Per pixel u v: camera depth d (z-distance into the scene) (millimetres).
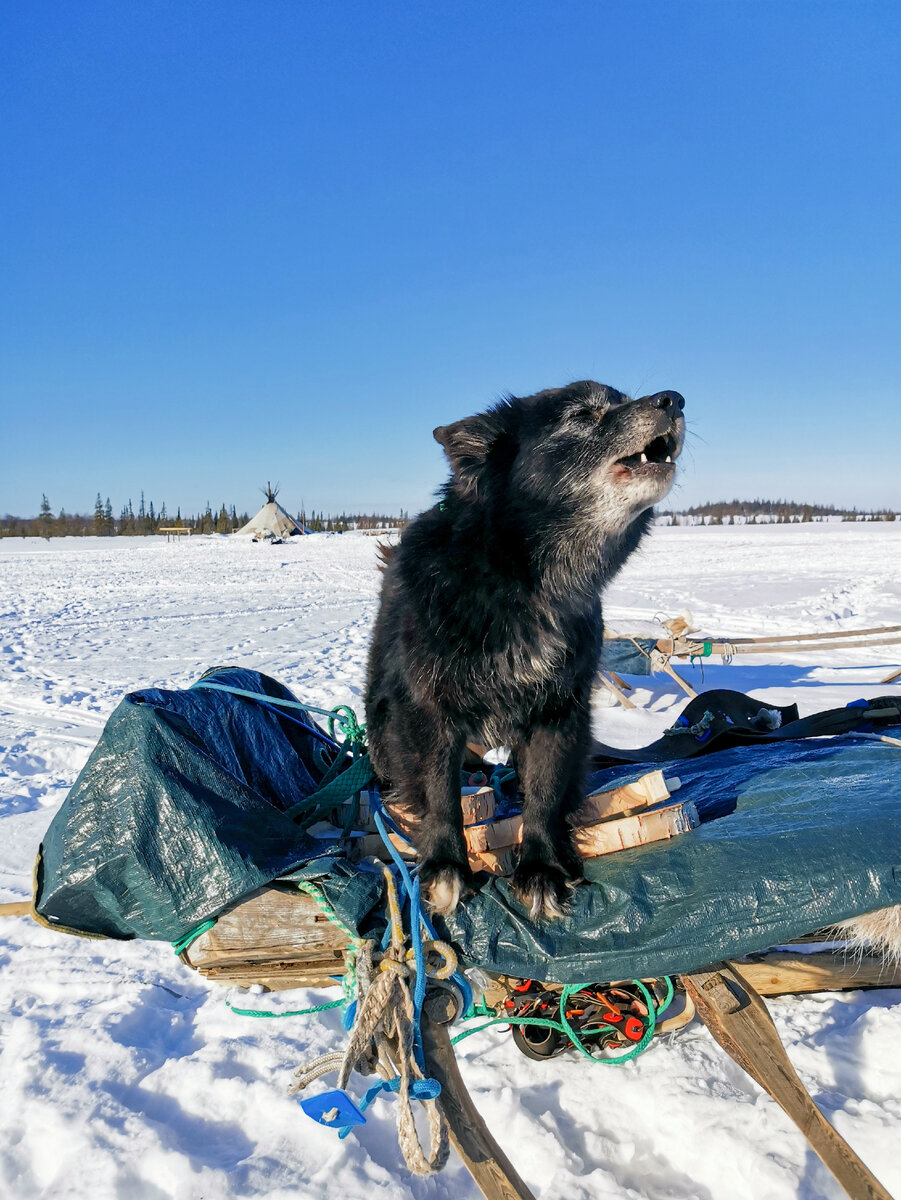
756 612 5246
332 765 1311
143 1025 1153
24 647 4512
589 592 1144
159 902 916
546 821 999
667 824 974
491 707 1087
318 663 3855
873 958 1104
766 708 1662
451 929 896
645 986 1050
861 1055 987
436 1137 743
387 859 1105
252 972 993
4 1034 1124
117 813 933
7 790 2141
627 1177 870
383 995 805
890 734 1444
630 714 2805
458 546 1079
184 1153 885
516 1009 1021
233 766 1062
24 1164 903
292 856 958
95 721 2861
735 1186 844
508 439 1118
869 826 910
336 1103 707
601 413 1107
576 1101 964
